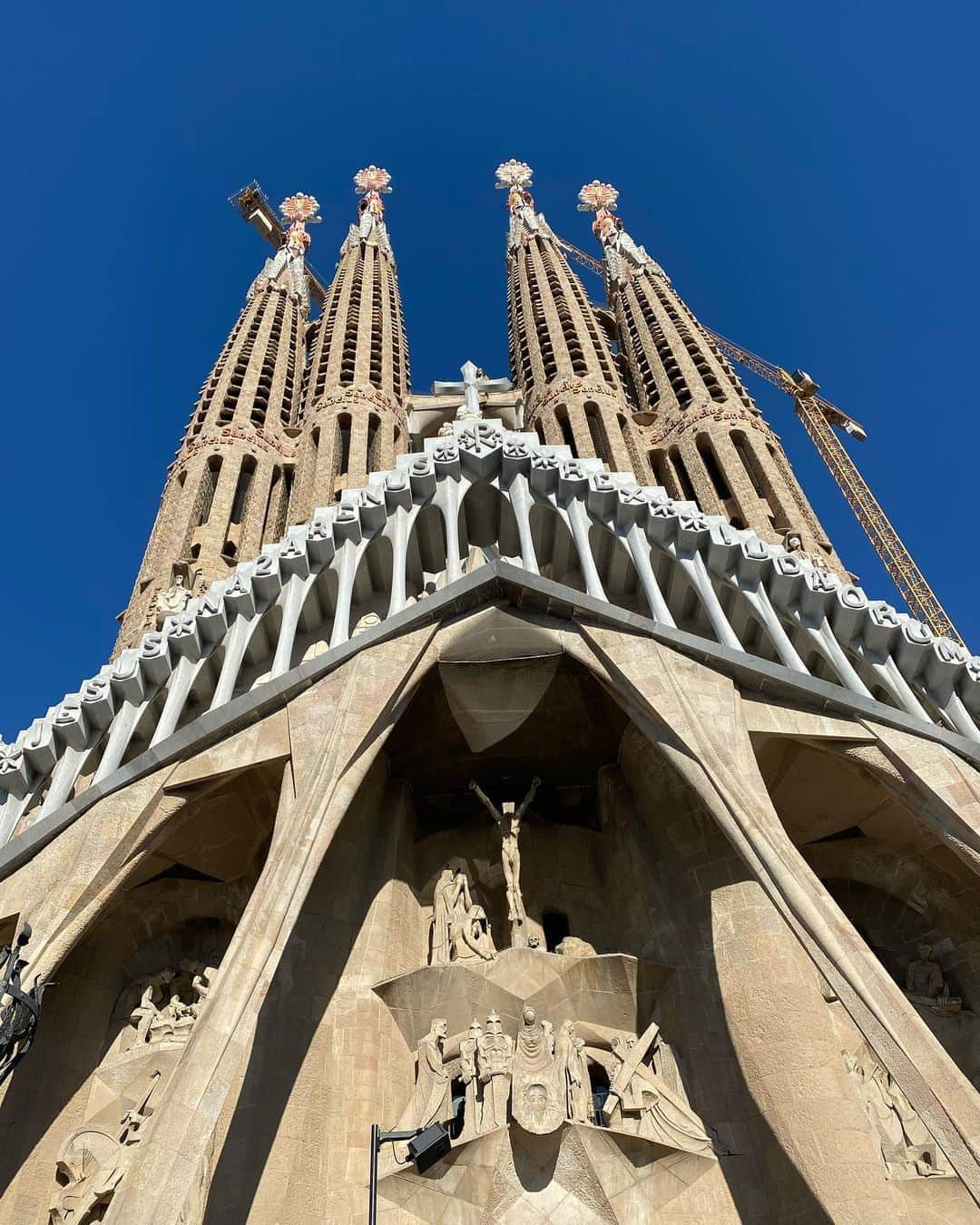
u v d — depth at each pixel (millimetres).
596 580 21797
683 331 46594
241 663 21953
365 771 18859
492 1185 17625
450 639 21297
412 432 46375
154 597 31109
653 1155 18000
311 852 17047
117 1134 17953
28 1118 18109
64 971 19906
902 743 18766
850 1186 16484
